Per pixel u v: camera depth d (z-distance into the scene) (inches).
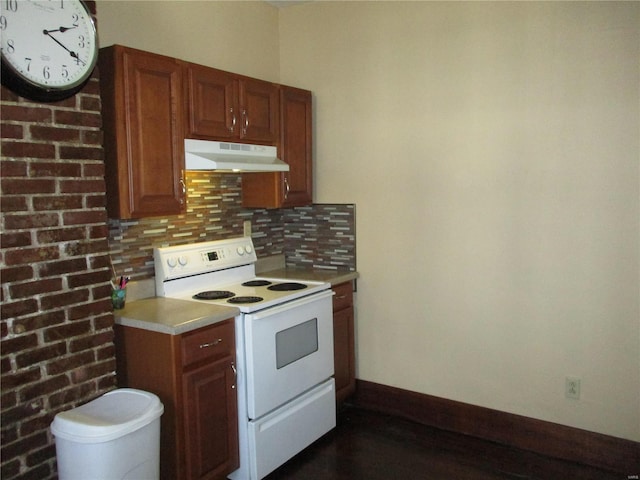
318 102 138.3
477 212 117.6
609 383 106.0
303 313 112.0
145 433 78.9
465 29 115.9
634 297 102.0
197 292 115.3
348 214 135.8
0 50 71.3
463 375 122.8
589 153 104.1
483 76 114.5
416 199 125.5
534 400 114.4
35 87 75.3
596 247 104.9
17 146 75.5
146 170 97.0
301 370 112.2
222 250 124.0
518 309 114.6
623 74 99.9
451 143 119.6
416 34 122.3
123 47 92.0
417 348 128.6
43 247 79.4
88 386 86.4
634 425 104.2
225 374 98.6
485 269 117.7
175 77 101.0
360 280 135.7
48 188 79.6
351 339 134.3
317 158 139.7
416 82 123.2
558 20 105.3
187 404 91.5
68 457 75.9
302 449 113.7
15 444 77.2
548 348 111.9
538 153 109.4
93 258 86.3
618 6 99.4
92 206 85.7
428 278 125.5
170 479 92.3
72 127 82.1
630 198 100.8
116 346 97.0
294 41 140.9
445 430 125.2
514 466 108.7
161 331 89.7
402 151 126.5
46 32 76.5
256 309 101.9
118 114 92.5
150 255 112.9
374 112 129.7
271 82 130.3
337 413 134.5
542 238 110.5
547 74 107.3
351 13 131.0
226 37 128.6
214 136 110.0
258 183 131.0
